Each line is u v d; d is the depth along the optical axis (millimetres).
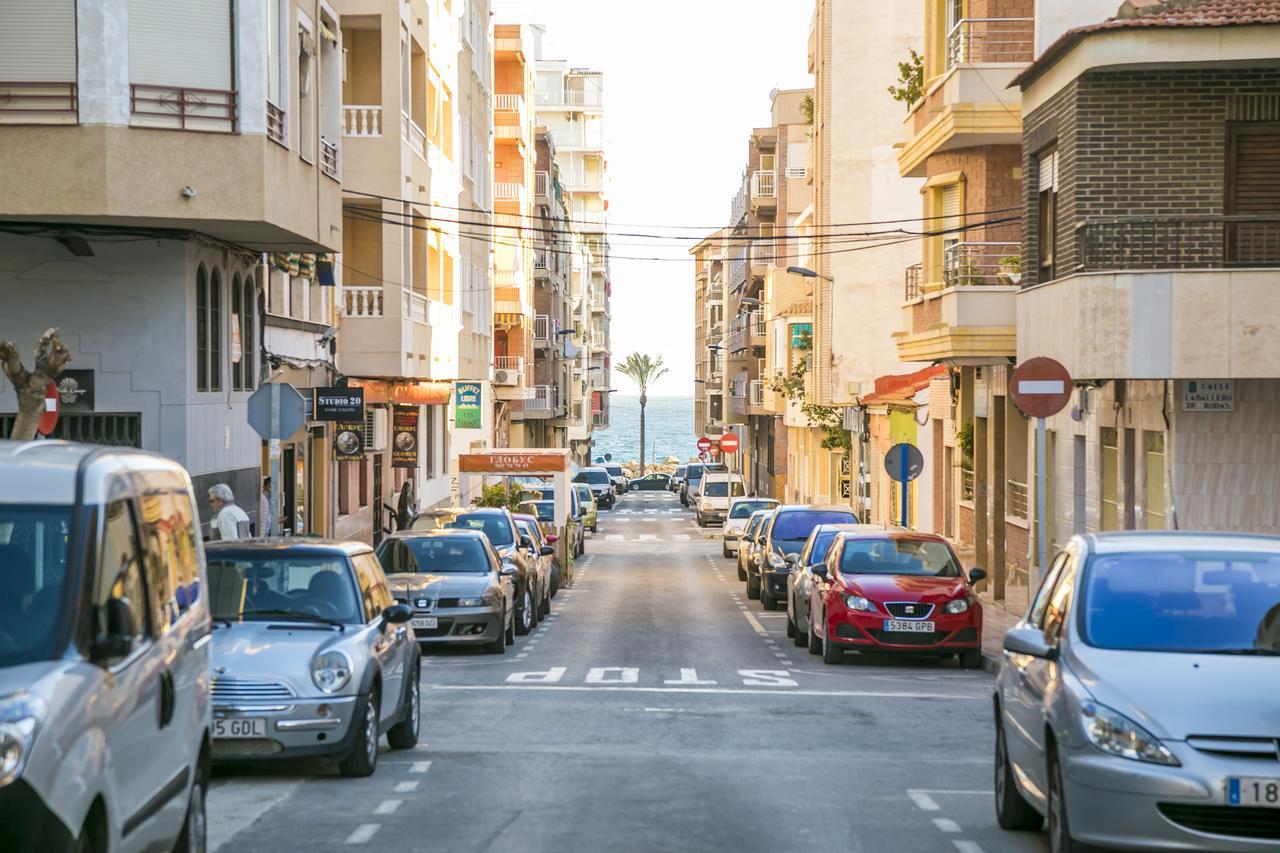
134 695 7477
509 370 75438
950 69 30875
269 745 12719
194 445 23406
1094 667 9180
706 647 26766
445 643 26719
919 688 20844
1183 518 21812
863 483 55438
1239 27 22172
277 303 31047
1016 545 32719
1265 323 21281
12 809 6195
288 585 14148
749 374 104125
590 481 96438
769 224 97312
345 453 37344
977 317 29984
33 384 15078
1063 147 24234
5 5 20875
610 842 10500
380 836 10703
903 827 11125
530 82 86625
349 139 37312
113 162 20969
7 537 7352
